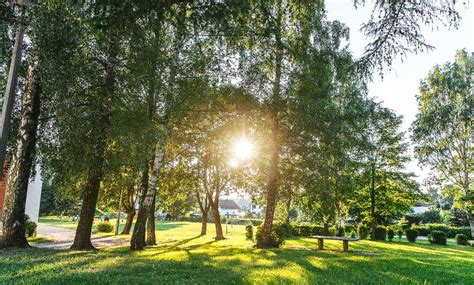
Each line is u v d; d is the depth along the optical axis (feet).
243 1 21.98
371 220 110.93
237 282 25.20
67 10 33.45
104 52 42.01
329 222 116.47
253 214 228.63
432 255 58.49
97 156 44.34
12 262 31.17
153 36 40.29
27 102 43.78
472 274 34.78
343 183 63.72
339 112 65.05
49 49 35.76
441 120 107.55
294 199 69.00
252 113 59.21
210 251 49.06
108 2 20.10
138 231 49.44
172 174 76.33
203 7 22.56
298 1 42.34
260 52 55.72
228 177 82.99
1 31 37.91
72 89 39.06
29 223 75.36
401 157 108.68
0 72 47.88
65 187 53.72
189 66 48.16
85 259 34.47
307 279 27.12
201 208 104.99
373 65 27.32
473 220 107.55
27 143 43.62
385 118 95.14
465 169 107.04
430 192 119.34
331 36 61.41
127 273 27.68
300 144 57.82
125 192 106.11
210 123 64.69
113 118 42.34
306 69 56.85
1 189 94.84
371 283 27.27
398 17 24.81
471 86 109.60
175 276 26.99
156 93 47.78
